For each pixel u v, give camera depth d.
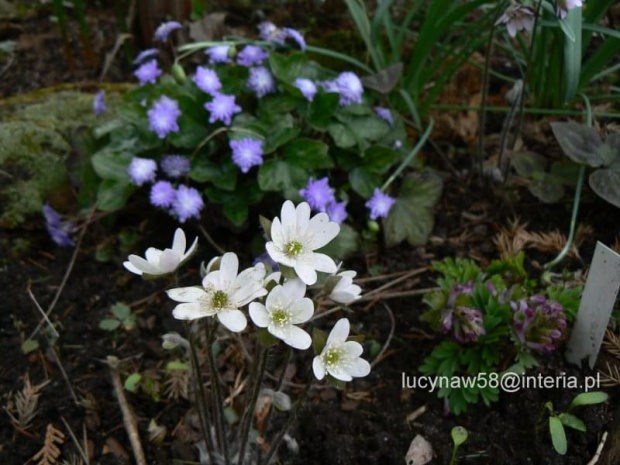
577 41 0.41
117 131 0.45
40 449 0.35
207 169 0.43
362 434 0.35
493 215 0.47
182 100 0.43
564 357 0.37
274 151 0.43
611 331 0.36
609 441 0.31
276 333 0.23
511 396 0.35
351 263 0.44
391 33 0.52
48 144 0.49
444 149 0.53
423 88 0.54
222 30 0.59
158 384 0.37
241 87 0.44
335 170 0.47
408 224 0.45
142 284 0.43
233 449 0.33
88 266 0.45
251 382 0.28
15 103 0.54
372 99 0.48
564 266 0.42
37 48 0.64
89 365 0.39
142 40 0.61
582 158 0.42
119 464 0.34
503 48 0.51
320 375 0.24
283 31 0.48
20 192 0.47
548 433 0.34
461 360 0.36
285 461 0.34
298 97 0.44
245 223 0.44
